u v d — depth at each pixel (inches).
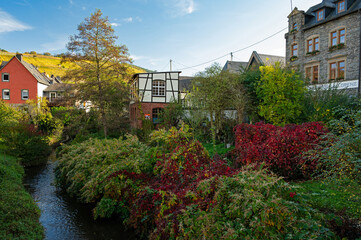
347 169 135.9
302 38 690.8
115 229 226.5
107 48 721.0
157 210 179.0
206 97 611.5
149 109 894.4
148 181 235.1
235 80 592.1
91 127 914.7
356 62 555.5
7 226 192.5
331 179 145.6
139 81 890.1
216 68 618.8
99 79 736.3
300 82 422.3
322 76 577.9
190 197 160.1
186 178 192.4
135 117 920.3
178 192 169.3
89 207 289.0
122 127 804.0
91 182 249.1
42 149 553.3
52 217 258.8
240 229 117.4
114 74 733.9
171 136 252.7
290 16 727.1
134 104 944.3
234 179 143.0
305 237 113.8
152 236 165.0
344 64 582.9
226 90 592.1
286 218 122.1
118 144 328.2
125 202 241.8
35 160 534.3
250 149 253.0
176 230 143.3
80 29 690.2
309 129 242.8
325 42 627.8
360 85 540.7
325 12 631.8
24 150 518.3
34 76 1344.7
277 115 422.6
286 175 235.5
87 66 708.7
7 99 1320.1
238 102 559.5
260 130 281.9
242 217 127.4
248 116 619.8
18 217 213.0
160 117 778.8
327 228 126.0
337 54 598.5
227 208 137.6
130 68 771.4
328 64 622.2
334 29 604.1
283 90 415.5
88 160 305.7
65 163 370.3
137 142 342.3
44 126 910.4
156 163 237.6
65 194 340.8
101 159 299.3
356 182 138.1
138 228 204.7
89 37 701.3
